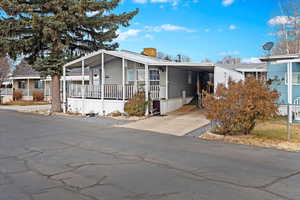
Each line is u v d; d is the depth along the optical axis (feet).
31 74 113.29
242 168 17.79
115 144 25.72
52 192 13.39
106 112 54.03
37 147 24.20
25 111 65.92
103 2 56.80
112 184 14.60
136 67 57.72
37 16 51.06
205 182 15.01
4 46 53.57
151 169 17.47
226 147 24.43
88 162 19.15
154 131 33.76
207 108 30.17
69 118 49.19
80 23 57.11
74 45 62.85
